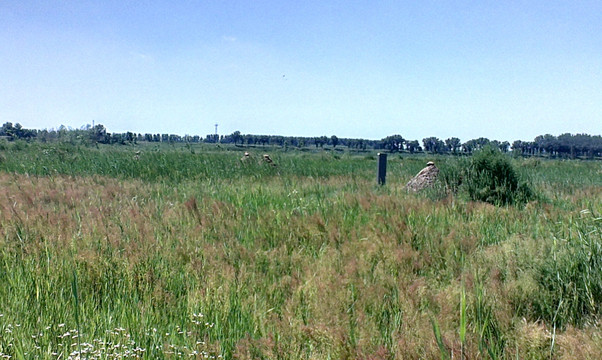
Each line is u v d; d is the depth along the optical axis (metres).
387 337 4.25
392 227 7.91
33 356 3.83
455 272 6.00
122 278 5.66
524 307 4.73
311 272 5.93
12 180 14.50
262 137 97.00
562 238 6.24
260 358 4.03
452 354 3.76
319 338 4.10
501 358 3.87
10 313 4.54
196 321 4.51
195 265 6.05
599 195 12.30
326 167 22.14
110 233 7.27
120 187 12.99
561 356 3.78
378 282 5.48
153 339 4.15
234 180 16.06
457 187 12.02
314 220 8.33
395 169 21.64
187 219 8.77
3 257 6.22
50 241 6.54
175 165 18.67
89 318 4.56
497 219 8.92
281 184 14.38
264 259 6.64
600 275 4.83
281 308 4.91
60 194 11.03
